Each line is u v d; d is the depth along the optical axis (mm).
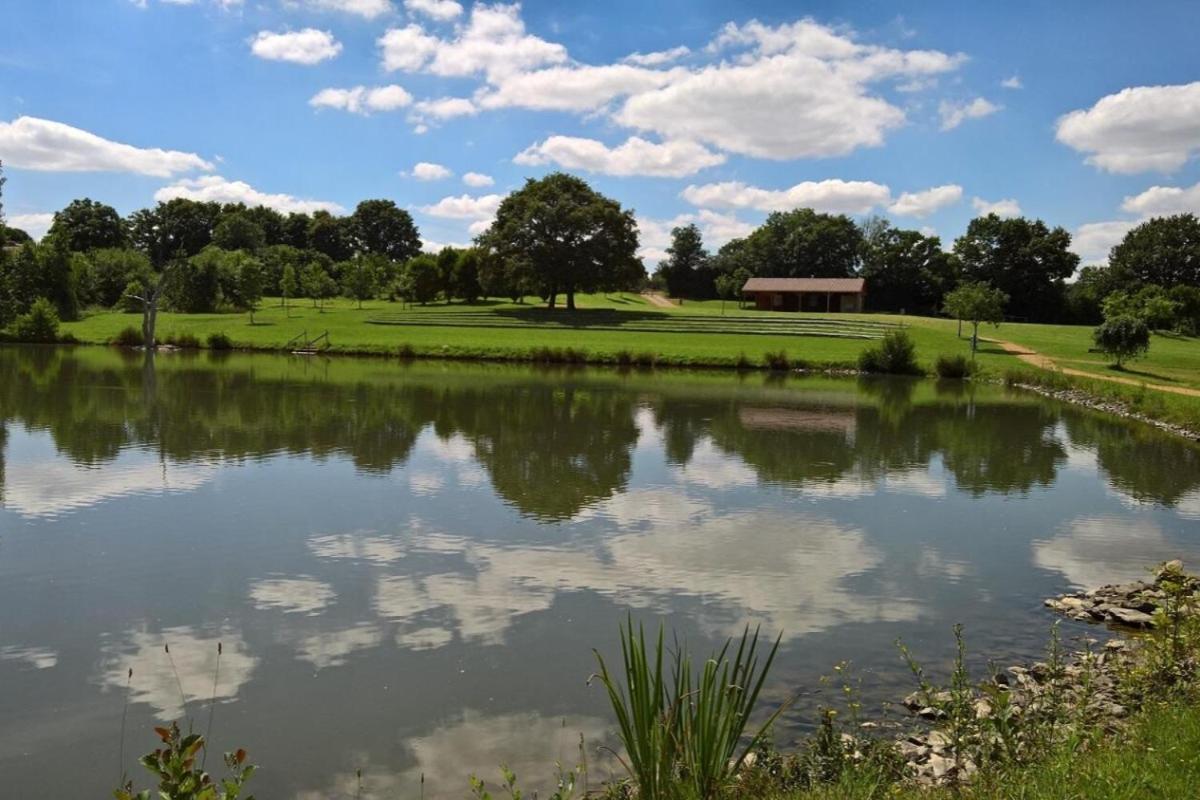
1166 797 5461
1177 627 8977
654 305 121188
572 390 43375
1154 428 33000
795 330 77625
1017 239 112125
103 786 8086
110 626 11891
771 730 8727
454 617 12281
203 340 67812
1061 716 7516
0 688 10062
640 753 5637
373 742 8797
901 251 118188
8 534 16141
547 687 10055
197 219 149250
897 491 21094
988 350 64875
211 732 9039
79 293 89812
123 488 19953
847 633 11812
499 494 19906
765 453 26109
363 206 162625
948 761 7422
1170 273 116875
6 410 31828
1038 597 13453
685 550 15656
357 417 31969
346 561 14758
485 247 98875
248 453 24500
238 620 12117
